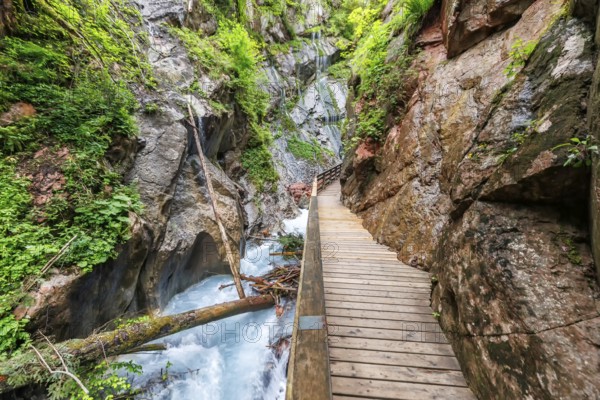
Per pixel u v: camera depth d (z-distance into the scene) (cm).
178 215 571
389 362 218
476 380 184
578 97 173
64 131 412
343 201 931
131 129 510
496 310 174
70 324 316
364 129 684
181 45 831
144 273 466
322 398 161
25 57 432
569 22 219
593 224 152
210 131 767
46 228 328
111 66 593
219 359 407
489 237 197
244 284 610
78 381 243
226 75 920
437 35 560
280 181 1198
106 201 400
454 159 303
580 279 151
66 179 378
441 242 279
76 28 553
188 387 358
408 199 463
